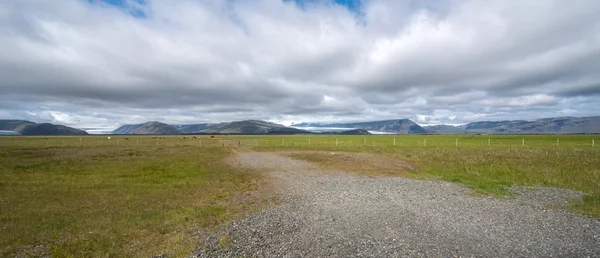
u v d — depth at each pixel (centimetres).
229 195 1970
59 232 1268
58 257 1023
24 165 3203
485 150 4769
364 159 3866
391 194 1922
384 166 3266
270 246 1102
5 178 2503
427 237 1166
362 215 1462
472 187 2114
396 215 1454
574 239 1130
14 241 1167
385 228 1273
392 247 1077
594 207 1546
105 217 1476
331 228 1281
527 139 9650
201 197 1912
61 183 2338
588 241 1108
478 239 1141
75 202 1767
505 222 1331
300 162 3712
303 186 2236
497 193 1905
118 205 1703
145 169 3112
